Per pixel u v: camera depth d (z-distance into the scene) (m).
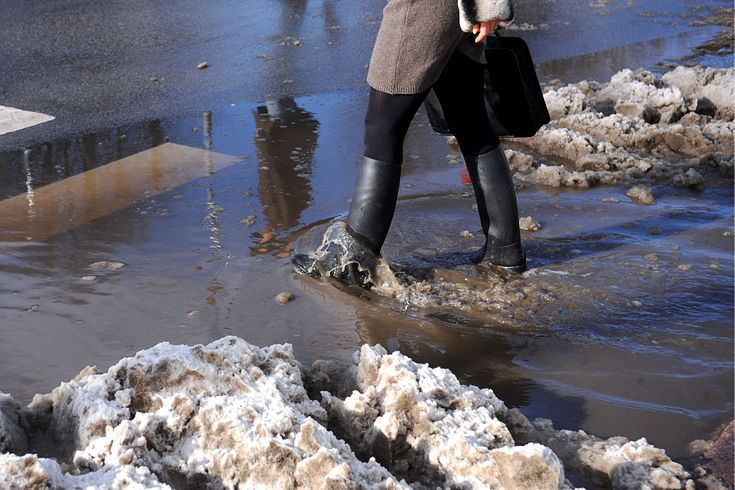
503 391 5.73
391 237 8.02
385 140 6.86
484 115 7.14
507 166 7.29
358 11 17.95
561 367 6.02
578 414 5.47
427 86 6.63
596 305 6.86
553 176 9.39
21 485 3.81
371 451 4.62
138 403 4.77
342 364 5.88
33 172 9.58
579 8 18.52
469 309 6.78
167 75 13.48
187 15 17.52
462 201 8.85
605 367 6.02
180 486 4.33
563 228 8.33
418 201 8.84
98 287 7.03
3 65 13.95
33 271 7.28
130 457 4.23
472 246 7.86
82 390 4.77
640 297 6.99
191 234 8.04
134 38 15.73
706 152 10.31
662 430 5.30
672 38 16.02
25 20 16.97
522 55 6.98
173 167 9.73
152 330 6.39
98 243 7.83
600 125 10.74
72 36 15.80
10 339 6.25
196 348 4.93
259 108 11.90
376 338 6.33
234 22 17.00
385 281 7.11
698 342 6.34
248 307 6.73
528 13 18.02
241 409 4.49
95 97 12.37
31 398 5.53
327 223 8.27
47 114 11.60
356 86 12.93
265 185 9.23
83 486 3.96
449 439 4.50
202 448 4.45
